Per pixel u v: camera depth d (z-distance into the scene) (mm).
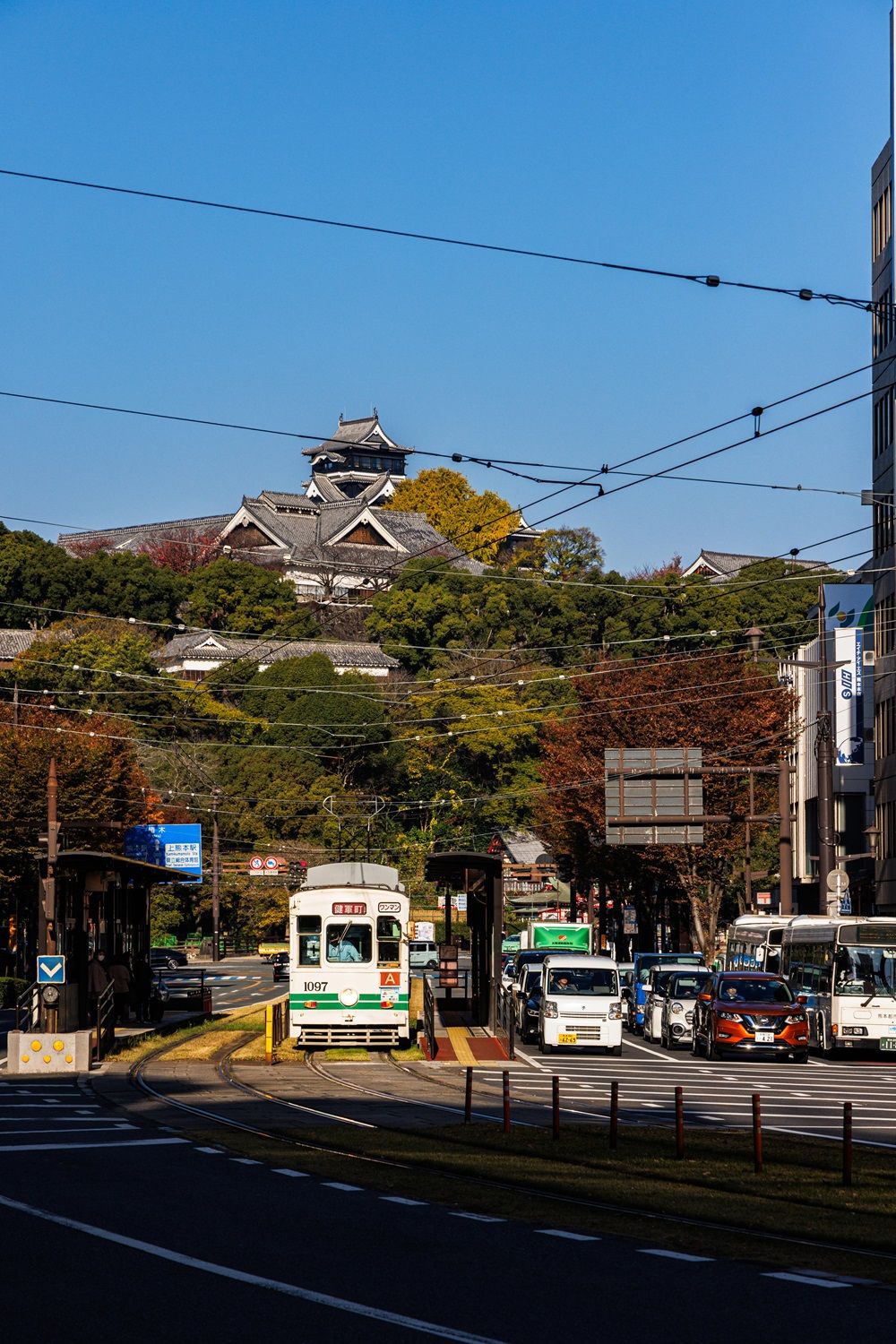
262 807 153750
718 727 99438
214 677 169375
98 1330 15703
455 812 164625
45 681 141500
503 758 165125
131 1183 26375
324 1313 16531
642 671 104125
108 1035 55906
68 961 56938
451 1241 21141
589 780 103125
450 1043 62469
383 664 184125
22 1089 44781
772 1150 31391
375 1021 57531
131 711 149875
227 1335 15484
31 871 109062
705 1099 43219
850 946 60844
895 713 104188
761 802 100875
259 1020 73562
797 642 155125
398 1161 29562
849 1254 20625
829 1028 60500
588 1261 19828
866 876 111500
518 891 172500
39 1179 26766
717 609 156625
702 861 98625
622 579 176750
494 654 172375
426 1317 16391
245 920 175250
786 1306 17156
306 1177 27266
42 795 108938
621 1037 60406
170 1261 19391
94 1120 36469
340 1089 45094
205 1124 35781
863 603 113562
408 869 157375
